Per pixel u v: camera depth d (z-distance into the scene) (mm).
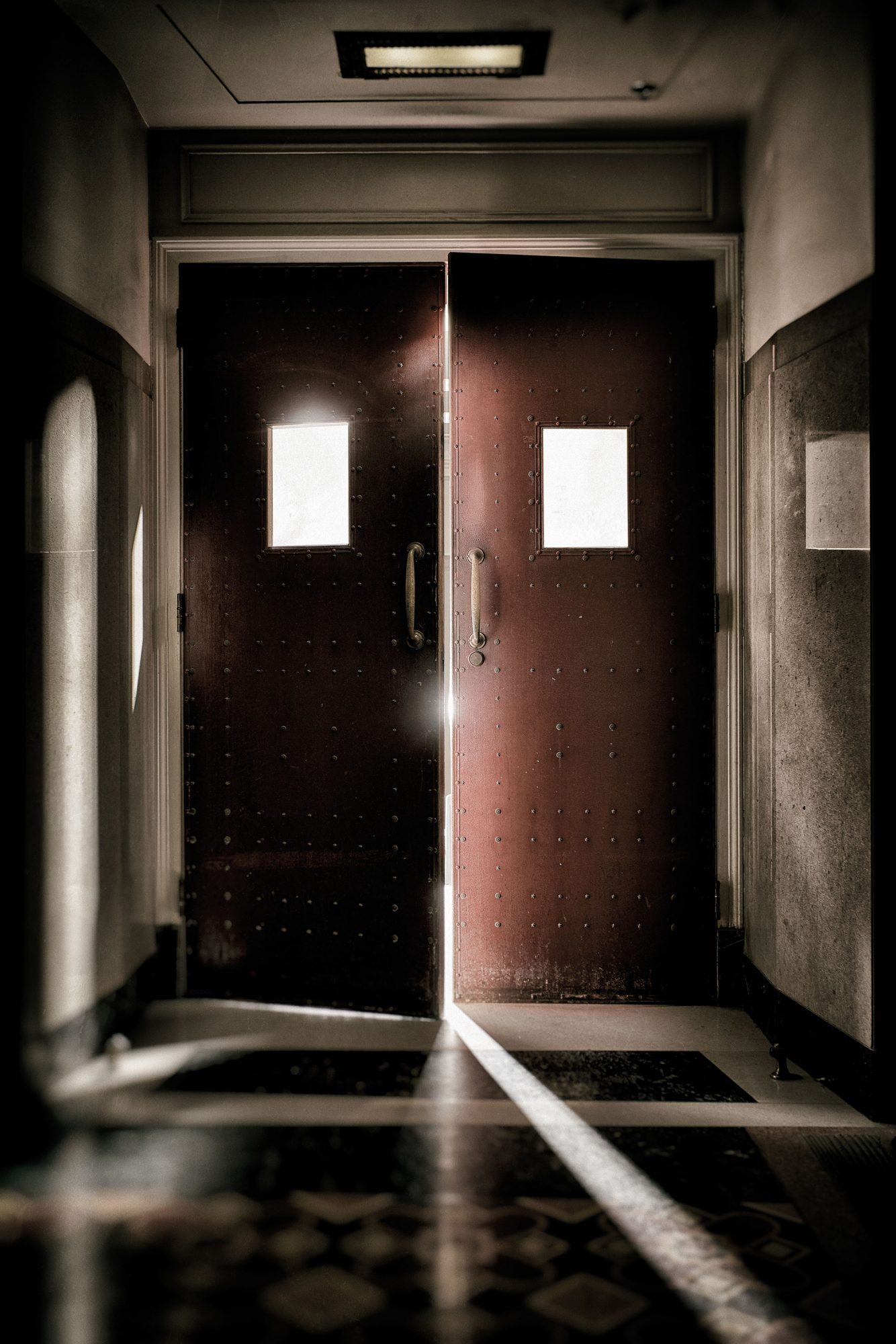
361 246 3557
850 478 2695
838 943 2762
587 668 3529
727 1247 1992
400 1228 2037
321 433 3484
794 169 3062
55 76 2781
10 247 2533
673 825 3531
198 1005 3455
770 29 2988
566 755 3523
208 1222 2049
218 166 3572
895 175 2555
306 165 3566
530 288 3525
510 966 3518
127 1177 2236
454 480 3529
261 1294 1809
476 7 2855
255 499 3504
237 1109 2605
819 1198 2188
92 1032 2945
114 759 3152
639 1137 2480
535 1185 2229
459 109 3432
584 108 3434
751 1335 1719
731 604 3570
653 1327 1735
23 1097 2521
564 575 3535
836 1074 2770
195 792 3504
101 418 3094
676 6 2854
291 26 2949
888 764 2557
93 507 3029
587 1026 3301
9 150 2527
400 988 3400
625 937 3514
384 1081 2809
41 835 2650
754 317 3449
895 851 2553
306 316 3502
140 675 3412
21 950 2521
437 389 3471
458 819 3520
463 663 3523
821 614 2867
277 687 3480
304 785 3463
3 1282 1840
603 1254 1959
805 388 2977
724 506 3576
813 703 2920
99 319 3096
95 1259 1914
